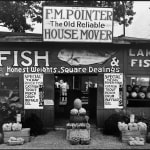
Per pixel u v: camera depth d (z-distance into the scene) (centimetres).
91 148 762
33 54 981
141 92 1027
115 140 857
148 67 1011
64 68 988
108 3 1084
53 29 937
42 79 984
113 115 941
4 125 830
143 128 838
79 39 944
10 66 976
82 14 941
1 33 1032
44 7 931
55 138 875
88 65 994
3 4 1129
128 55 1005
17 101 973
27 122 920
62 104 1336
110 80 999
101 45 991
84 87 1442
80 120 867
